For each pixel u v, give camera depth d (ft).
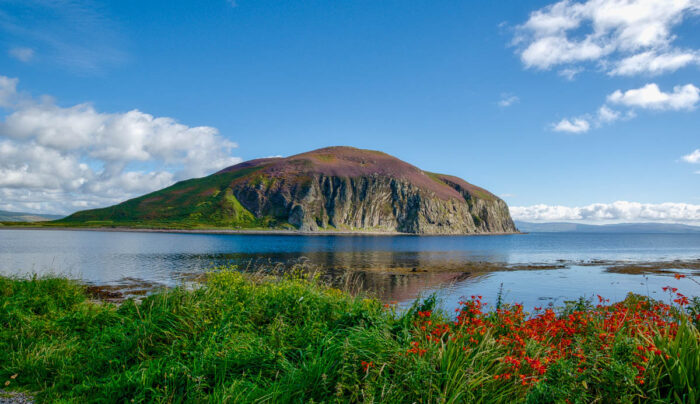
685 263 173.58
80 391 18.53
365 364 17.22
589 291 92.89
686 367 16.03
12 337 24.67
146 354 21.13
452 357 17.42
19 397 18.24
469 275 125.70
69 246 226.99
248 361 19.67
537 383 14.84
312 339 21.20
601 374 15.74
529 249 300.61
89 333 26.40
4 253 169.89
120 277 103.40
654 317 23.38
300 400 16.30
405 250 264.93
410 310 23.75
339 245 322.96
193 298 27.40
